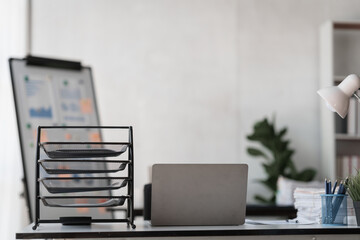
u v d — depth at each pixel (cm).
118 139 563
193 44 579
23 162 416
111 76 569
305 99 586
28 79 445
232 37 583
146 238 176
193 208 200
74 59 564
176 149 569
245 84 581
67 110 459
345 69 592
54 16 565
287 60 587
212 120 574
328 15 594
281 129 581
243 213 204
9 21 509
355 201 204
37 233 171
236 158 573
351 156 546
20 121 428
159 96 572
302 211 228
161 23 579
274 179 536
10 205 484
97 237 174
